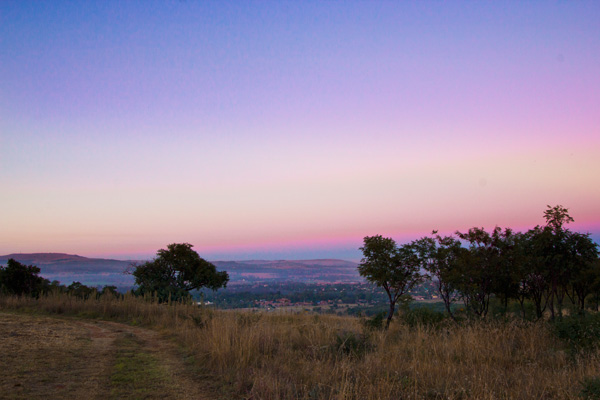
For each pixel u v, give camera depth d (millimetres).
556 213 14891
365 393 6449
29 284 27812
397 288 17875
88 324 15586
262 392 6508
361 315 18594
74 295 24547
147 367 8500
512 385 7156
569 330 10648
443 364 8391
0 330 11328
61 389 6406
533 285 16016
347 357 8969
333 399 6195
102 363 8508
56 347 9703
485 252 16344
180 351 10664
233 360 8906
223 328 10914
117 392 6527
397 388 6562
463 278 16250
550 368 8445
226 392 6852
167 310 18750
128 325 16453
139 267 31078
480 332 10859
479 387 6629
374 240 18016
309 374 7711
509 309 19562
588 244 14375
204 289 33938
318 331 11953
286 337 11820
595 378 6488
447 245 17250
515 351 10008
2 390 6023
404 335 12523
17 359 8023
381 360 8688
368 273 17875
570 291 19844
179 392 6773
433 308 17562
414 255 17281
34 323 13586
